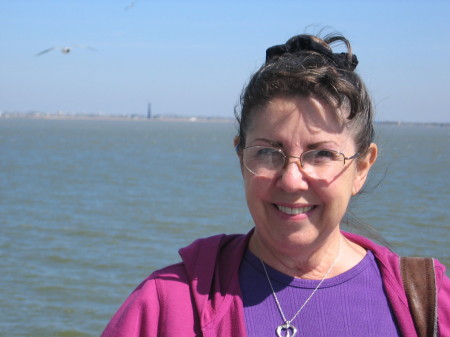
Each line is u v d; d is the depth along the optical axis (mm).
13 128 144625
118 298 10914
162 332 1969
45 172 33531
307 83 1911
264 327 1987
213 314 1979
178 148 63656
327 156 1964
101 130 143125
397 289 2053
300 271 2072
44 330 9438
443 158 41906
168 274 2053
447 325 2016
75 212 19750
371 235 2428
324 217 1994
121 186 27281
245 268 2098
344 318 1994
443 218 14461
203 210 20062
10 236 15797
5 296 10812
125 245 14898
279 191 1970
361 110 1985
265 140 1969
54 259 13398
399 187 22531
